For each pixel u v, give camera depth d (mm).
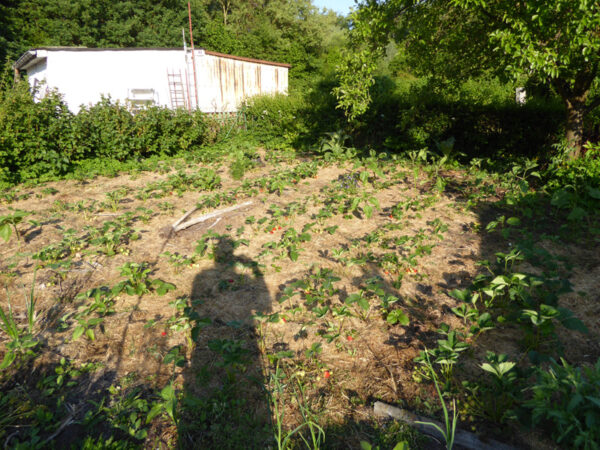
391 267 4629
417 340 3404
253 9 40875
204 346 3369
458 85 9523
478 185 7527
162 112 11258
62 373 3039
